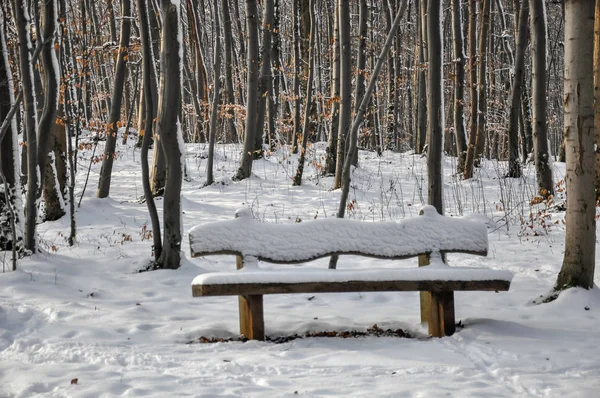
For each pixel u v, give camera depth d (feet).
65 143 41.16
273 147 69.62
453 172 63.10
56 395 12.51
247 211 18.28
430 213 19.24
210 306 21.35
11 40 39.29
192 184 55.98
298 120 67.51
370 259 29.71
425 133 77.36
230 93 78.13
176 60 25.67
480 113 61.82
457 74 61.21
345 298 22.63
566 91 20.65
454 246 18.85
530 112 70.85
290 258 17.99
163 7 25.40
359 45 54.39
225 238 17.71
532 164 66.49
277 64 74.23
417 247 18.71
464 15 87.86
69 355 15.60
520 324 17.95
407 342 16.48
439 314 17.17
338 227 18.60
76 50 42.98
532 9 45.32
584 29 19.99
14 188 27.71
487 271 17.03
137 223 39.78
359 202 47.21
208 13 122.21
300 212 43.01
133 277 25.39
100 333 17.60
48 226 38.50
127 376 13.65
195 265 26.89
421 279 16.60
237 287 15.94
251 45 56.08
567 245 21.12
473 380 13.25
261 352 15.58
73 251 30.66
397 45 88.53
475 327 17.65
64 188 41.09
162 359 15.02
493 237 34.68
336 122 57.98
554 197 45.42
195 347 16.17
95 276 25.50
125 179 57.26
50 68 27.96
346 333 17.39
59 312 19.80
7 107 27.66
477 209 43.09
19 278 24.13
